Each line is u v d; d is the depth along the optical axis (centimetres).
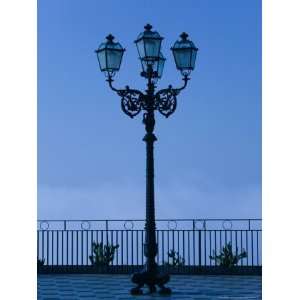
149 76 1216
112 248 1634
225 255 1597
